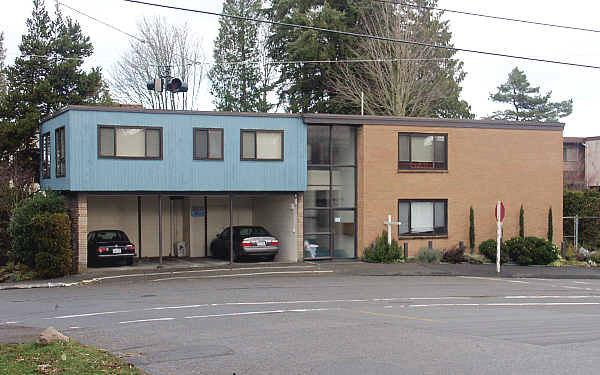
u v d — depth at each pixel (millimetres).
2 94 33125
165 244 29875
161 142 23469
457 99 42625
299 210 25641
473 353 9211
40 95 31766
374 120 26156
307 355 9055
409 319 12445
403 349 9492
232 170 24453
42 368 7656
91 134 22531
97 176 22562
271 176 25000
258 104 46562
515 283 20156
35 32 33688
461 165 27406
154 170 23359
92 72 34000
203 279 20781
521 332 11000
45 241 21094
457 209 27328
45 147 26328
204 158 24047
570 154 47500
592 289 18609
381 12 38875
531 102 55812
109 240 24734
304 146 25500
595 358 8906
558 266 25594
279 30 42156
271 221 28703
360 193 26297
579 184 45094
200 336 10531
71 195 23484
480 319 12508
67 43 33656
